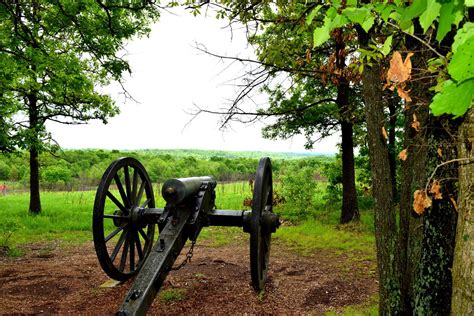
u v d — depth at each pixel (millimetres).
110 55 8875
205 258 7012
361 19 1118
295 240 8750
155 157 55875
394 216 3316
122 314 2881
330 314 4352
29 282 5367
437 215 2988
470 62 658
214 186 4805
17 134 10938
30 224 11102
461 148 1604
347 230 9852
